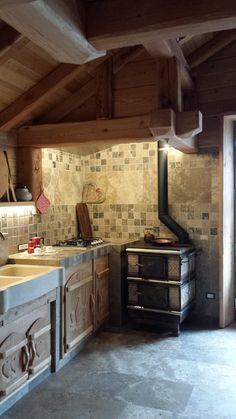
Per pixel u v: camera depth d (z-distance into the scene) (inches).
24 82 127.1
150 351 139.9
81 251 146.6
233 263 174.7
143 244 172.1
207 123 167.5
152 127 121.5
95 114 142.4
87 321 147.5
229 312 170.1
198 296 175.0
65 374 122.0
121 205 190.9
